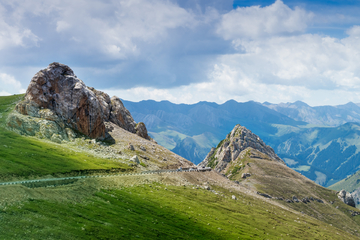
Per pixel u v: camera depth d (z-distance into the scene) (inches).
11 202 3166.8
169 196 5999.0
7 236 2608.3
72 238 2977.4
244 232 5369.1
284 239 5792.3
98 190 4736.7
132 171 6801.2
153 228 4072.3
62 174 4785.9
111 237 3319.4
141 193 5487.2
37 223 2974.9
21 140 5871.1
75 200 3949.3
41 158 5147.6
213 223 5290.4
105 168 6102.4
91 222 3486.7
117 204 4473.4
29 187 3720.5
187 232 4439.0
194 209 5728.3
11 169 4114.2
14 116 6683.1
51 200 3619.6
